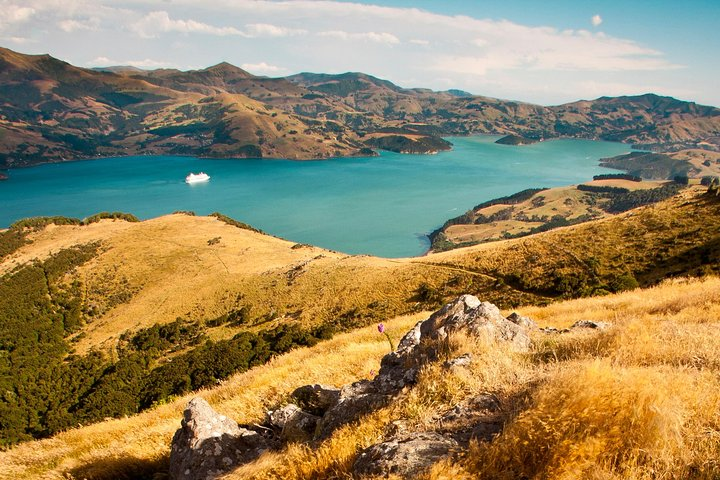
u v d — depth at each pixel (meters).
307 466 4.77
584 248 59.44
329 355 15.13
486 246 83.56
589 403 3.44
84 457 10.68
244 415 10.25
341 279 82.50
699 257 45.62
